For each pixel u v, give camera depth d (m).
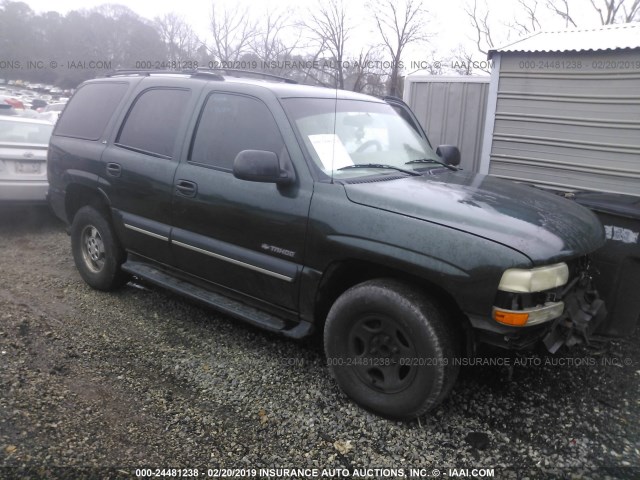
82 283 5.01
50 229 7.08
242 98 3.67
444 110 7.79
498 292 2.58
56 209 5.11
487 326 2.63
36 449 2.58
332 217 3.04
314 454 2.71
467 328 2.80
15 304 4.37
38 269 5.40
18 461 2.48
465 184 3.38
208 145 3.75
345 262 3.04
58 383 3.20
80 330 3.96
